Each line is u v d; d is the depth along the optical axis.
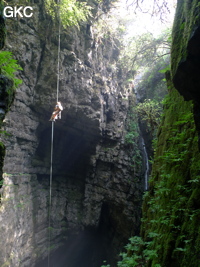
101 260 17.17
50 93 12.12
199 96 3.08
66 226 15.24
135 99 18.77
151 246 4.85
